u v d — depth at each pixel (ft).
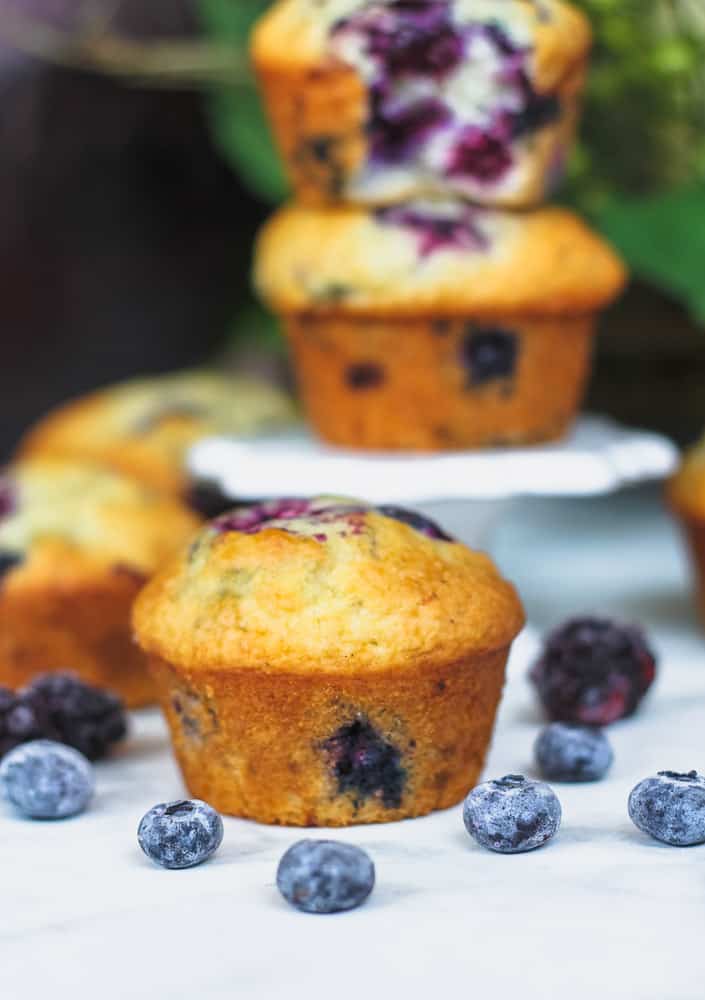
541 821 1.51
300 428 2.24
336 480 1.88
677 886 1.46
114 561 1.83
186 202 2.55
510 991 1.33
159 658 1.60
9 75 2.42
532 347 1.92
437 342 1.90
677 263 2.09
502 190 1.89
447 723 1.58
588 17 2.05
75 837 1.56
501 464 1.89
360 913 1.43
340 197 1.91
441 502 1.95
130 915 1.43
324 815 1.57
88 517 1.86
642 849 1.52
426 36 1.84
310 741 1.56
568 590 2.17
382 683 1.55
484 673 1.60
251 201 2.58
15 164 2.45
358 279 1.88
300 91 1.87
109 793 1.64
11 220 2.48
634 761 1.68
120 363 2.61
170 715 1.62
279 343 2.60
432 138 1.87
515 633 1.61
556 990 1.33
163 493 2.19
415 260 1.87
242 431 2.28
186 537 1.89
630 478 1.95
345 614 1.55
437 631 1.55
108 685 1.84
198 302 2.62
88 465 2.23
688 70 2.09
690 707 1.81
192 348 2.65
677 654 1.96
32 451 2.33
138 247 2.55
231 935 1.40
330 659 1.54
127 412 2.30
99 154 2.49
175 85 2.43
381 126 1.87
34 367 2.56
